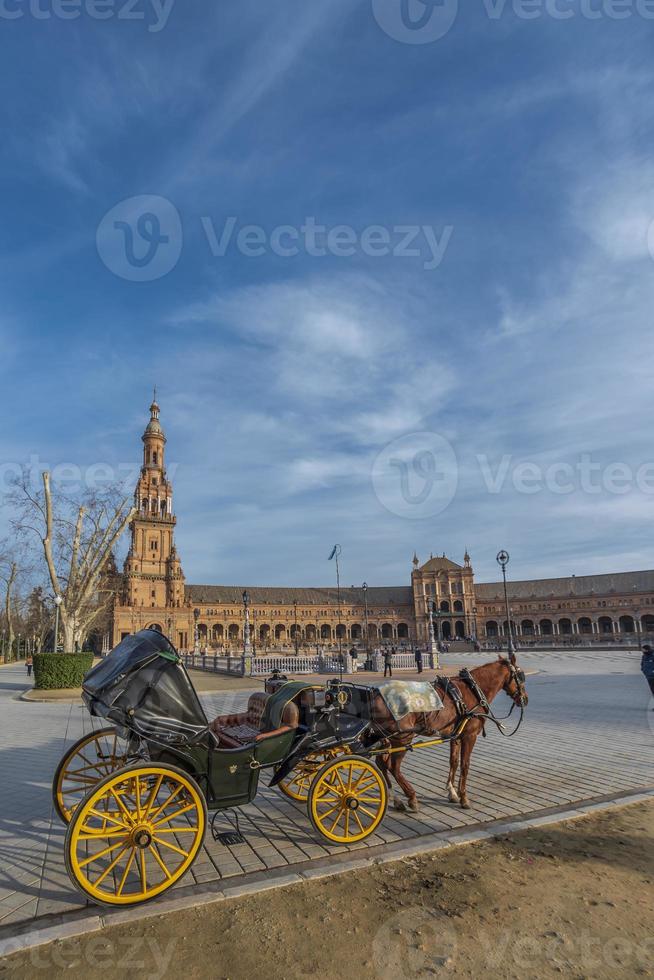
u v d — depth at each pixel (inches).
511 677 325.1
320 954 158.7
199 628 5012.3
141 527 4247.0
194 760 216.1
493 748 429.7
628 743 445.4
